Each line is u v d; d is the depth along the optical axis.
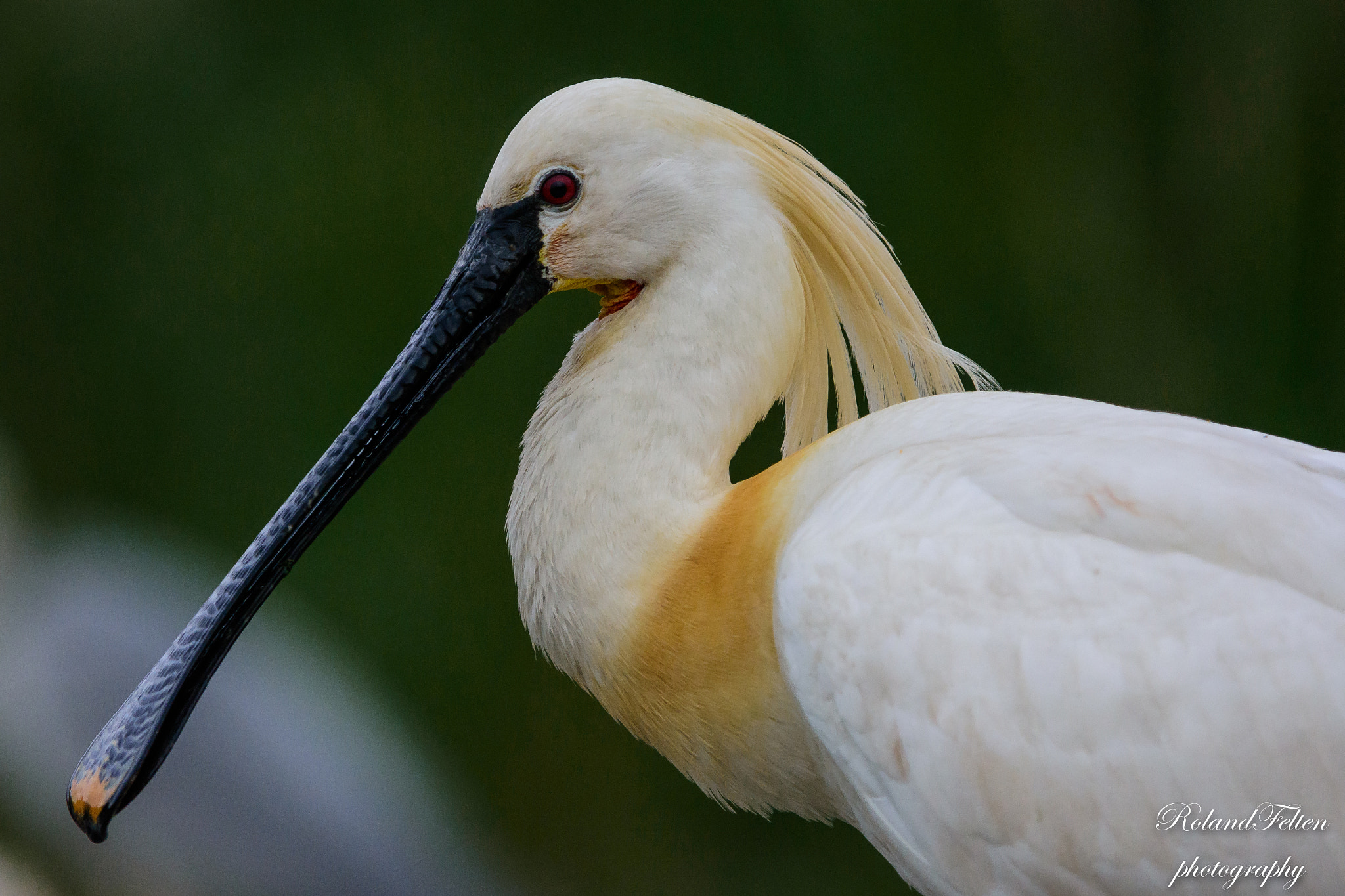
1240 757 4.67
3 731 9.24
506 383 14.05
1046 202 13.03
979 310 13.10
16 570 10.77
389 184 14.50
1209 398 12.86
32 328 15.59
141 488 14.79
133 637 10.10
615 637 5.79
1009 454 5.22
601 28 14.05
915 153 13.10
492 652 14.08
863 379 6.50
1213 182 12.95
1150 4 13.12
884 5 13.12
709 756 5.77
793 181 6.30
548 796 14.09
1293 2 12.58
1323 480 5.10
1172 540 4.88
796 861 14.27
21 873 8.77
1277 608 4.73
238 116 15.00
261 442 14.53
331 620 13.88
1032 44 13.11
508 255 6.27
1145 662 4.77
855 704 5.08
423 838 11.05
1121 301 12.98
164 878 9.25
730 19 13.55
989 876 5.03
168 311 14.98
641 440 5.96
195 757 9.73
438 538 14.08
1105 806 4.79
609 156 6.13
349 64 14.79
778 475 5.84
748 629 5.57
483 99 14.43
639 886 14.08
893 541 5.14
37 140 15.59
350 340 14.42
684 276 6.13
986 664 4.91
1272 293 12.84
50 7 15.33
